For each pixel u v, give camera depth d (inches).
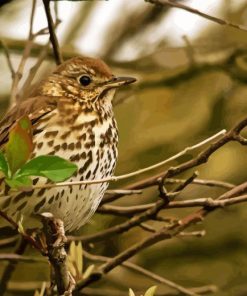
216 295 502.3
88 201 378.9
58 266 315.9
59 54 417.4
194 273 520.1
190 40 544.1
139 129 522.6
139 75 531.5
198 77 527.8
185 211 509.0
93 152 378.3
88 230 494.0
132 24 544.4
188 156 509.4
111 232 406.3
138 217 394.3
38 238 356.8
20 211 365.1
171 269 518.6
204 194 506.9
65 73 402.0
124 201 505.0
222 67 529.3
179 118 528.4
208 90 538.6
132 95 517.3
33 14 430.6
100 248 504.1
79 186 370.3
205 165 514.9
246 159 520.1
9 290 481.1
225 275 521.0
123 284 508.1
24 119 290.8
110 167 388.8
